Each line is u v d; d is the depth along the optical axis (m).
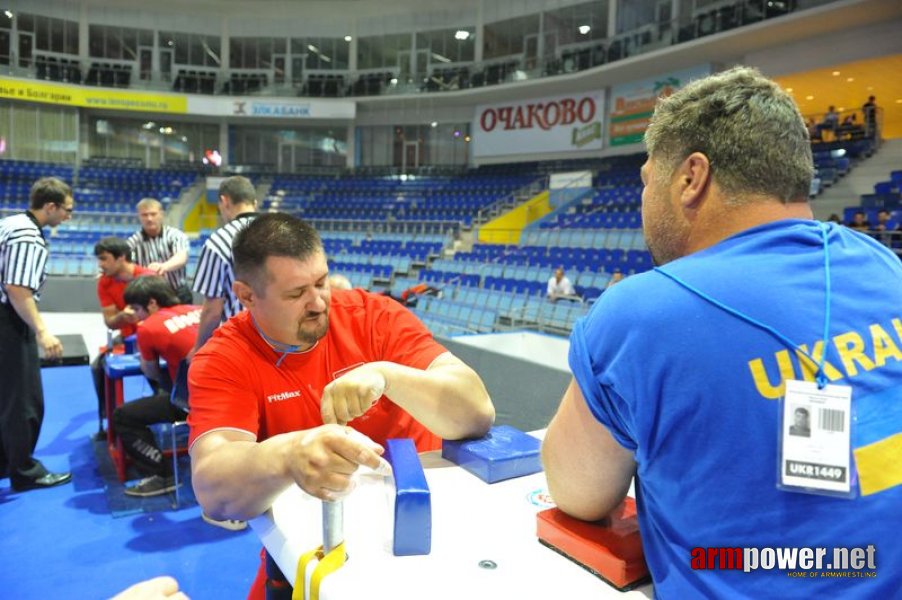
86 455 3.46
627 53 13.01
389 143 18.28
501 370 3.23
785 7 10.45
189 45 17.70
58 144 16.28
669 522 0.56
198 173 17.44
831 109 11.80
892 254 0.67
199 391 1.08
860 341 0.54
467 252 12.25
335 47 17.86
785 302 0.54
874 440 0.51
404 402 1.00
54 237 11.46
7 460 3.00
